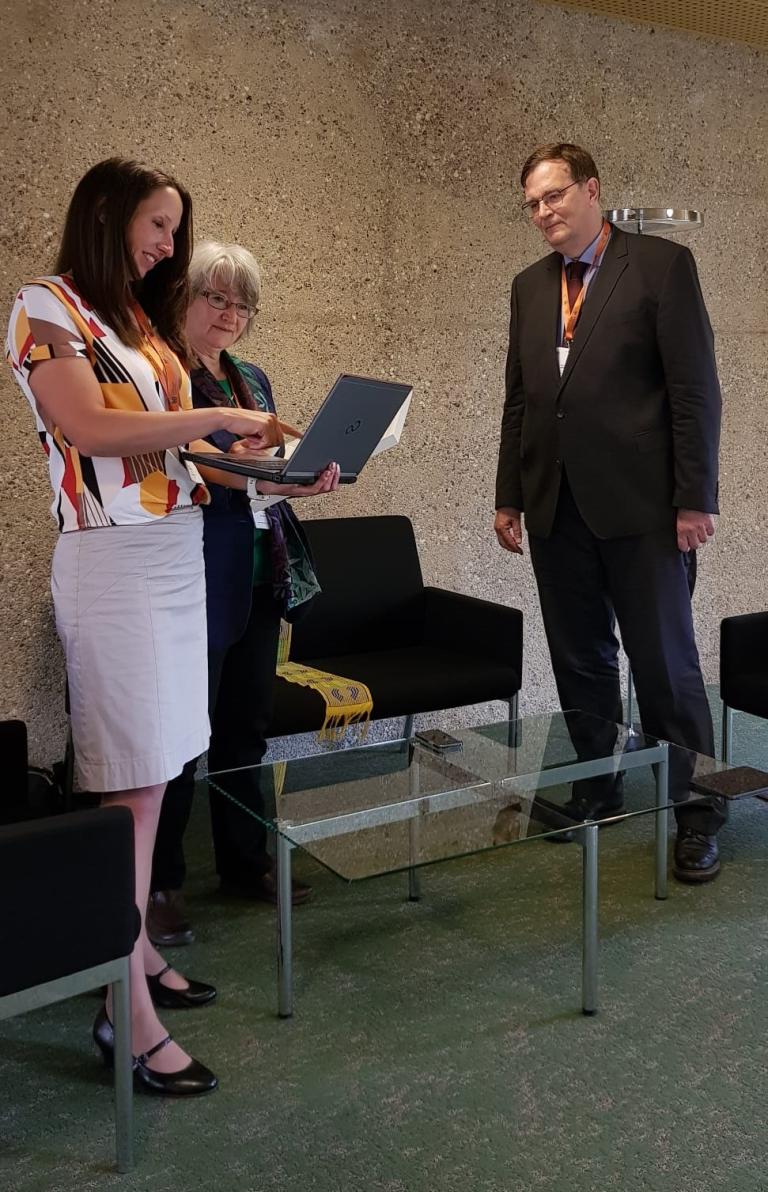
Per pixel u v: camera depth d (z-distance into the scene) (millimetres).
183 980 2541
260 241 3824
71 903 1797
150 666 2053
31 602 3580
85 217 1976
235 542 2664
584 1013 2477
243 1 3668
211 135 3682
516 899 3076
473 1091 2189
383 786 2713
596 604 3488
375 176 3992
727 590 5176
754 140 4832
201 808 3732
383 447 2332
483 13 4105
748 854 3354
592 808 2549
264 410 2871
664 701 3324
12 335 1966
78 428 1907
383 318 4090
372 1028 2424
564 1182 1919
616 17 4379
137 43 3518
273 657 2986
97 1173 1945
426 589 4012
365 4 3883
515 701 3645
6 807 2666
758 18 4398
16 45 3334
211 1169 1957
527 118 4270
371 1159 1984
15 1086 2217
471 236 4215
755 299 4961
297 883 3119
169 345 2195
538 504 3418
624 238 3264
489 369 4336
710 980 2615
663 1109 2125
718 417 3207
